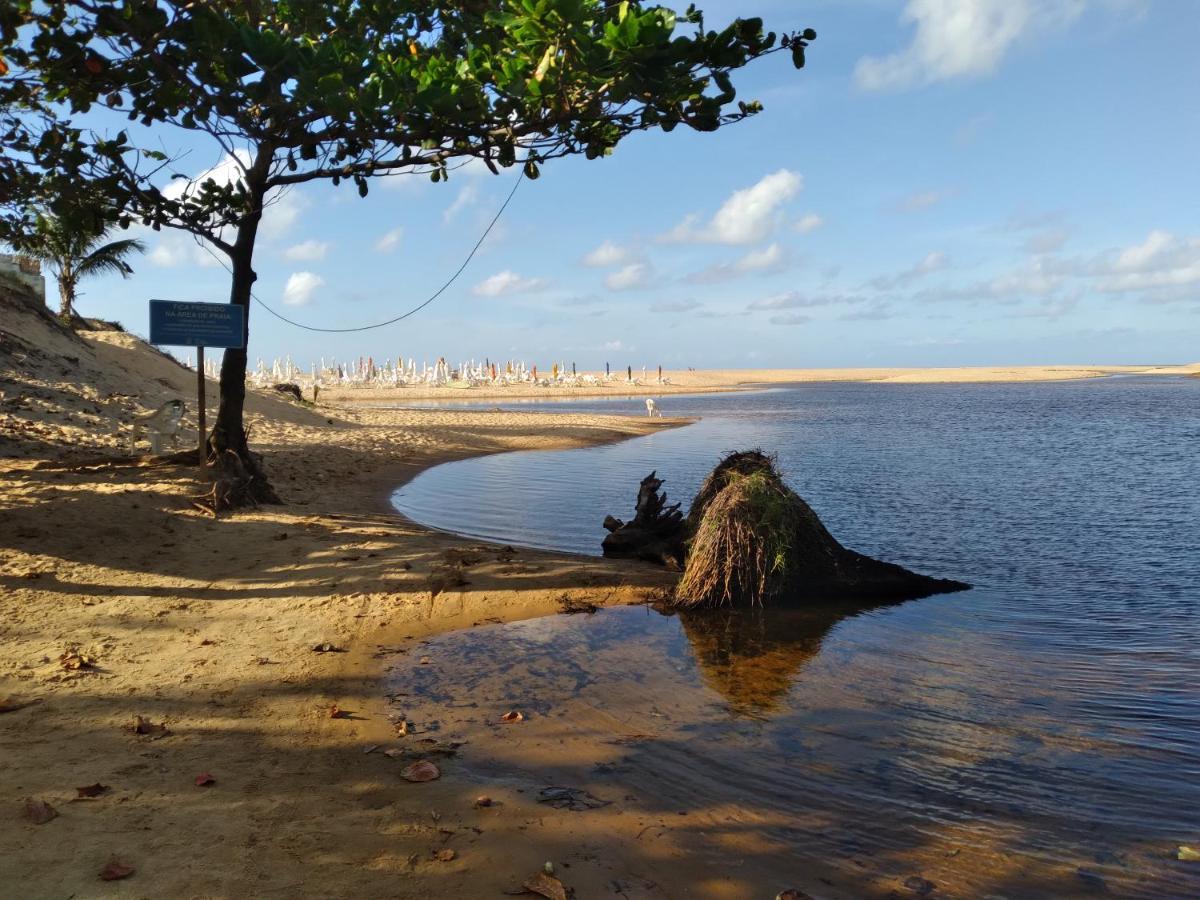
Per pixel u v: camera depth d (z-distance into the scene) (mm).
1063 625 7969
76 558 8250
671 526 11016
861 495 17109
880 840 3902
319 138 7824
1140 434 31953
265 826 3736
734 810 4172
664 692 5953
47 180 8836
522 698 5742
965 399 67500
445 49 8969
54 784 3988
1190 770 4734
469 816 3971
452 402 68062
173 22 6793
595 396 79750
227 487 11172
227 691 5531
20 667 5637
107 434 16094
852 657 6883
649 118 7309
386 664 6371
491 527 13016
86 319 29562
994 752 4965
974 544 12188
